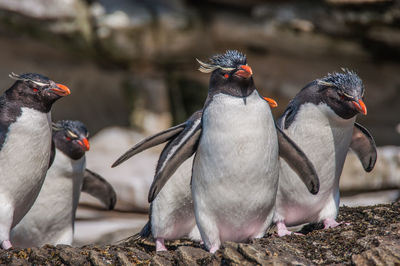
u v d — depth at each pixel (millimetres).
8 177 8211
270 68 24812
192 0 24188
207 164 7270
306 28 21906
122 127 27469
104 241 13516
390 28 20516
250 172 7156
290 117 8500
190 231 9422
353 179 17859
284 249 7027
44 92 8266
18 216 8750
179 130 8422
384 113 25125
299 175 8031
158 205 8938
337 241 7281
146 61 24344
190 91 26828
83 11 22156
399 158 18047
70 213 10695
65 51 24453
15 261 7434
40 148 8383
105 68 26266
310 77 24500
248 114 7105
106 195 12578
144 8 22938
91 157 20484
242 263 6504
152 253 8641
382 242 6859
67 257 7398
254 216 7523
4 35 23594
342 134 8242
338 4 20609
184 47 24109
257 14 22969
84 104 28484
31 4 21500
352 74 8133
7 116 8203
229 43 24172
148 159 19984
